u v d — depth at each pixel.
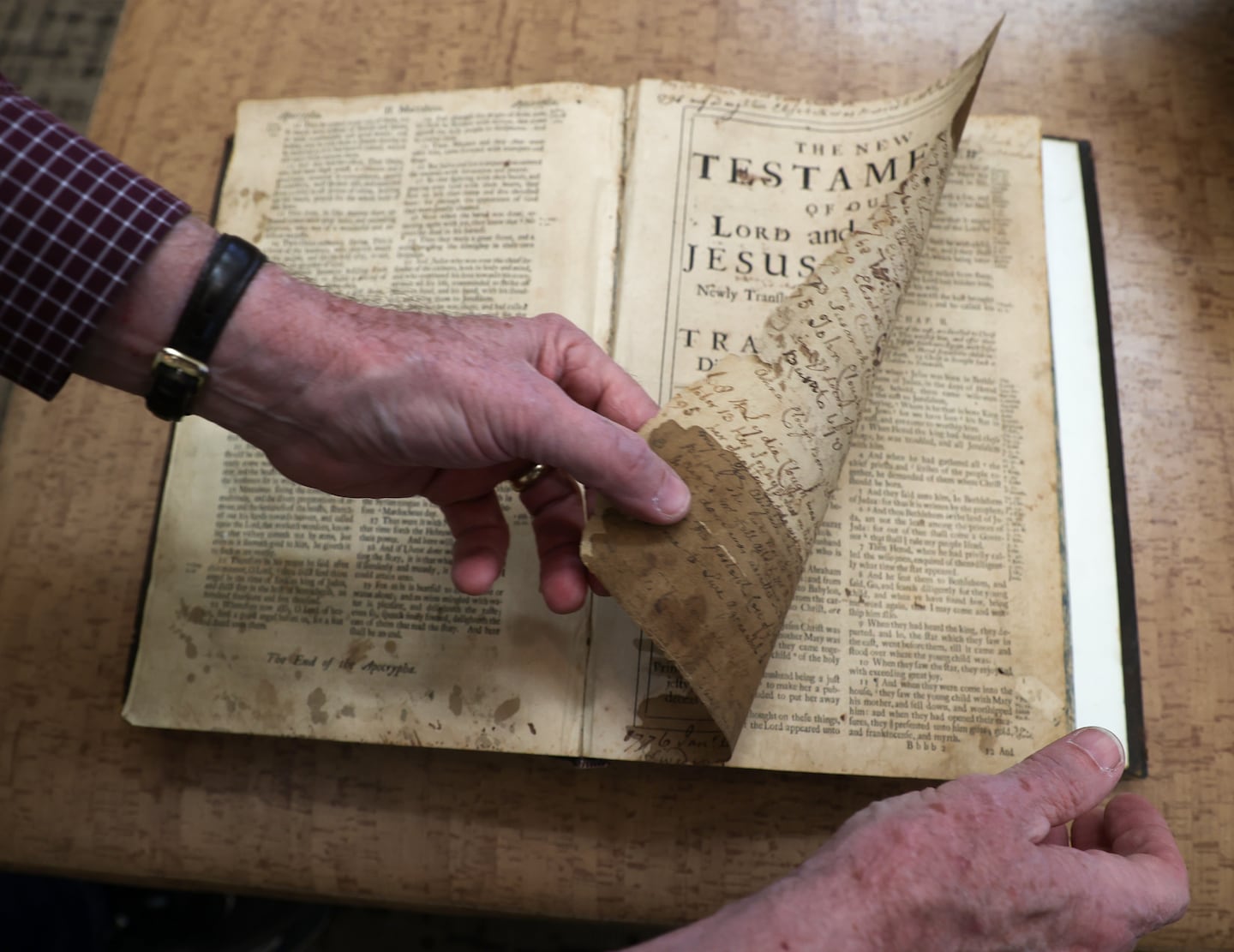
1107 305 0.67
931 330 0.64
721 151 0.67
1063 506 0.61
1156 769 0.59
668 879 0.59
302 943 0.88
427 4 0.78
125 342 0.46
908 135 0.66
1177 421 0.65
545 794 0.60
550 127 0.69
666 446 0.49
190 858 0.61
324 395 0.47
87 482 0.67
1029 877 0.42
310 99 0.71
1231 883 0.57
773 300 0.64
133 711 0.59
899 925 0.40
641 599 0.47
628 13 0.77
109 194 0.44
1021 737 0.56
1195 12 0.76
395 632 0.59
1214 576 0.62
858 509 0.60
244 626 0.60
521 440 0.46
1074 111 0.73
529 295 0.65
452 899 0.60
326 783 0.61
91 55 1.01
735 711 0.49
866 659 0.58
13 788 0.61
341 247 0.67
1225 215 0.70
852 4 0.77
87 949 0.78
